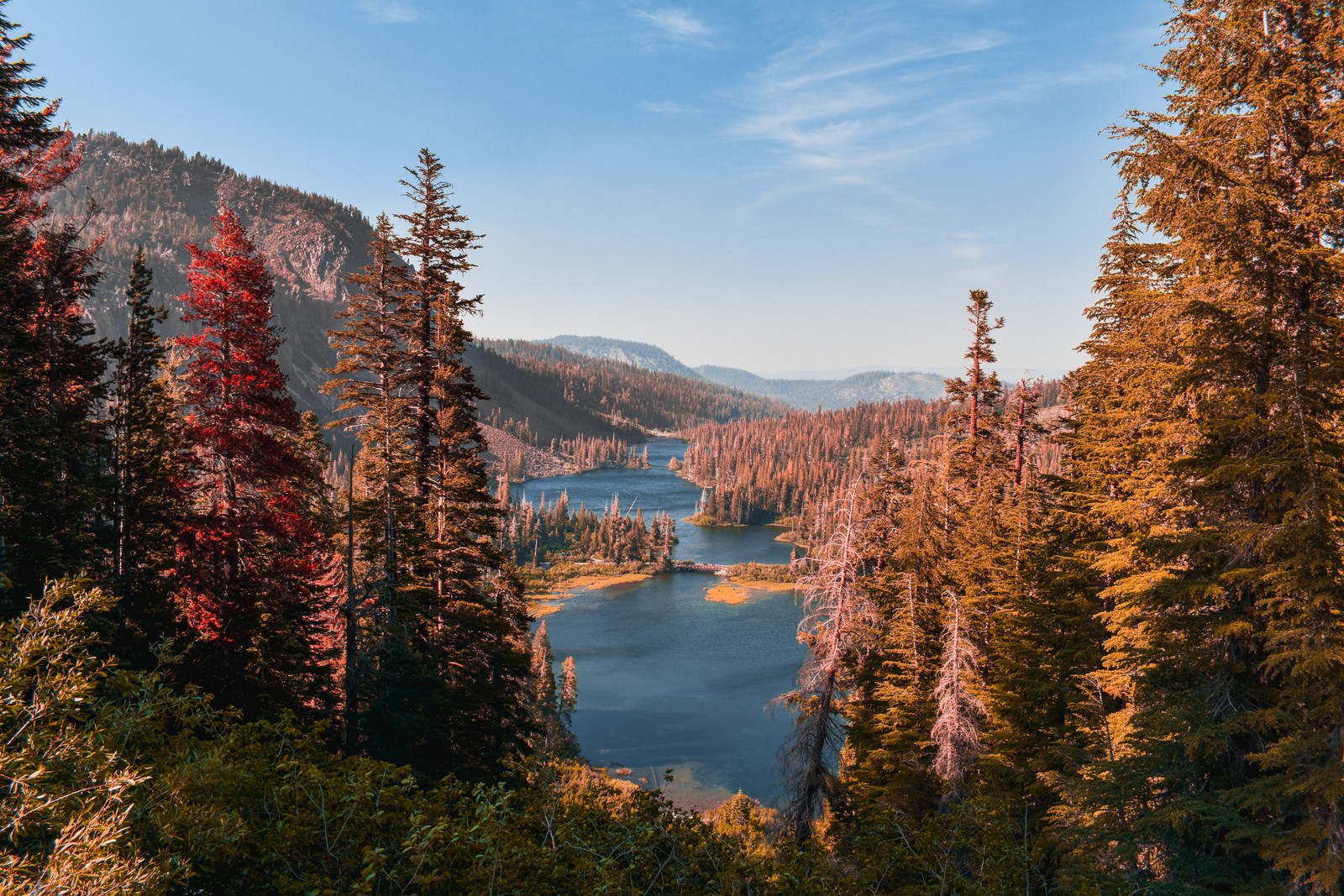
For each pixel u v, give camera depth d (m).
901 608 26.30
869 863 11.22
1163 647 13.84
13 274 19.17
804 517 196.25
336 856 8.38
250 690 22.17
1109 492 22.27
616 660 98.75
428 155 24.88
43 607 6.70
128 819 6.94
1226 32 13.43
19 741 6.30
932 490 29.97
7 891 5.23
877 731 25.95
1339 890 10.56
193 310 23.38
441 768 21.70
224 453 23.45
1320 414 11.98
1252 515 13.23
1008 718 20.73
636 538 166.12
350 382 23.81
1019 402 30.95
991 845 11.68
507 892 8.12
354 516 22.55
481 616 24.52
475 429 25.72
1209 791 13.47
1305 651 11.15
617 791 10.80
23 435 17.58
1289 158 13.00
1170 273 17.41
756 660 99.00
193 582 22.53
